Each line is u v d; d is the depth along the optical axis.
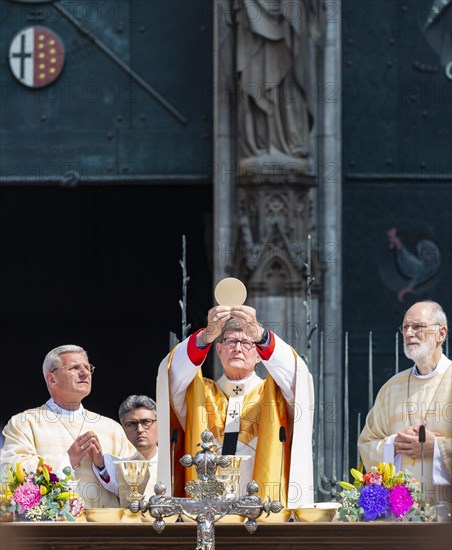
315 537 17.34
